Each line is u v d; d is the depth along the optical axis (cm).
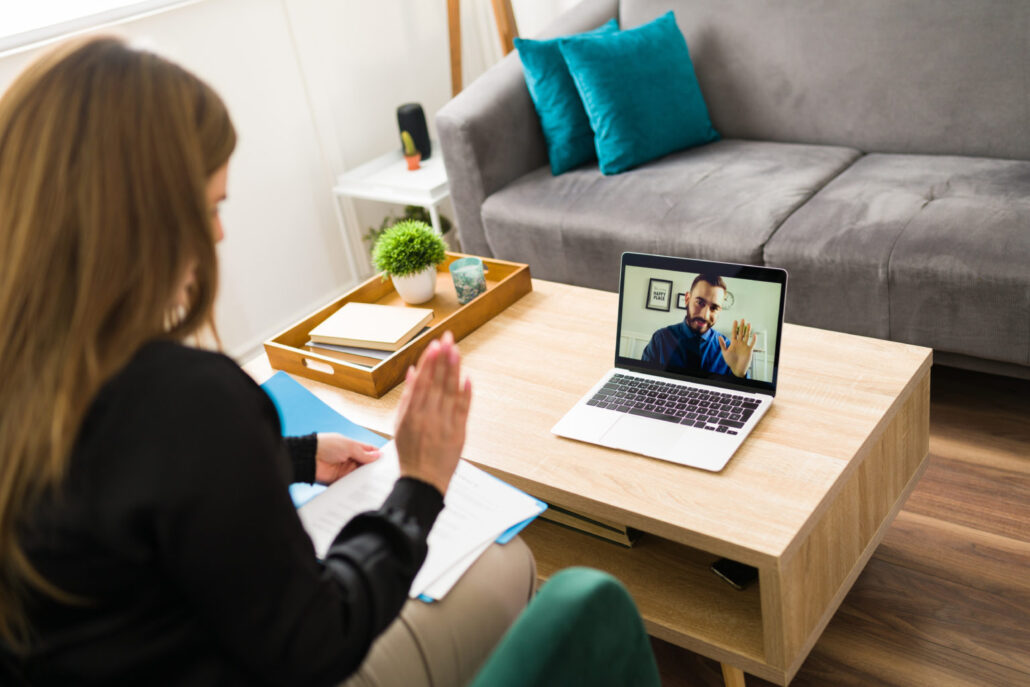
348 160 326
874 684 144
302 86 304
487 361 170
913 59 236
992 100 227
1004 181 210
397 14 331
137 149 68
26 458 68
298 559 73
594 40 259
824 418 137
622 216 238
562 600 74
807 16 251
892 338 204
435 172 301
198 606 72
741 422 138
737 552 116
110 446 68
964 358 201
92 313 67
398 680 101
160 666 75
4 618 72
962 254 187
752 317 143
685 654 156
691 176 246
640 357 156
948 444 195
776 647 121
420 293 194
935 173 223
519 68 278
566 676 72
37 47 241
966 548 167
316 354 173
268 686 76
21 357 68
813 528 121
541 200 257
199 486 67
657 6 279
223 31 277
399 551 85
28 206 66
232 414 71
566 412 150
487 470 140
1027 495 177
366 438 147
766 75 263
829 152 249
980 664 144
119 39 73
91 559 70
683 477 130
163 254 69
